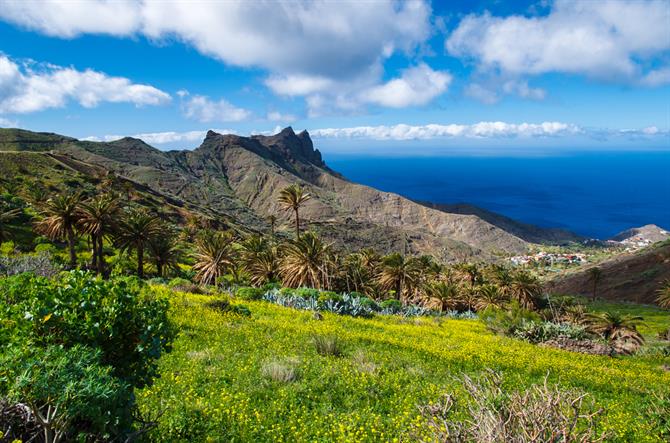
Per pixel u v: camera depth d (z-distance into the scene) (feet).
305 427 23.75
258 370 34.40
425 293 188.34
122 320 16.34
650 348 103.96
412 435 22.72
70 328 15.08
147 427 16.22
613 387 49.16
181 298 71.10
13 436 13.35
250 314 70.28
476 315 161.68
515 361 55.98
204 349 39.58
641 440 28.78
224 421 22.81
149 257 170.81
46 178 387.14
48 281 17.03
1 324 14.67
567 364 61.26
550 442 15.72
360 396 31.50
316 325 66.80
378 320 97.76
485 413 16.84
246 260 171.32
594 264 512.22
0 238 172.04
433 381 39.04
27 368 12.10
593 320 127.13
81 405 12.53
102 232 146.20
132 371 17.13
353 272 176.86
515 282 210.18
